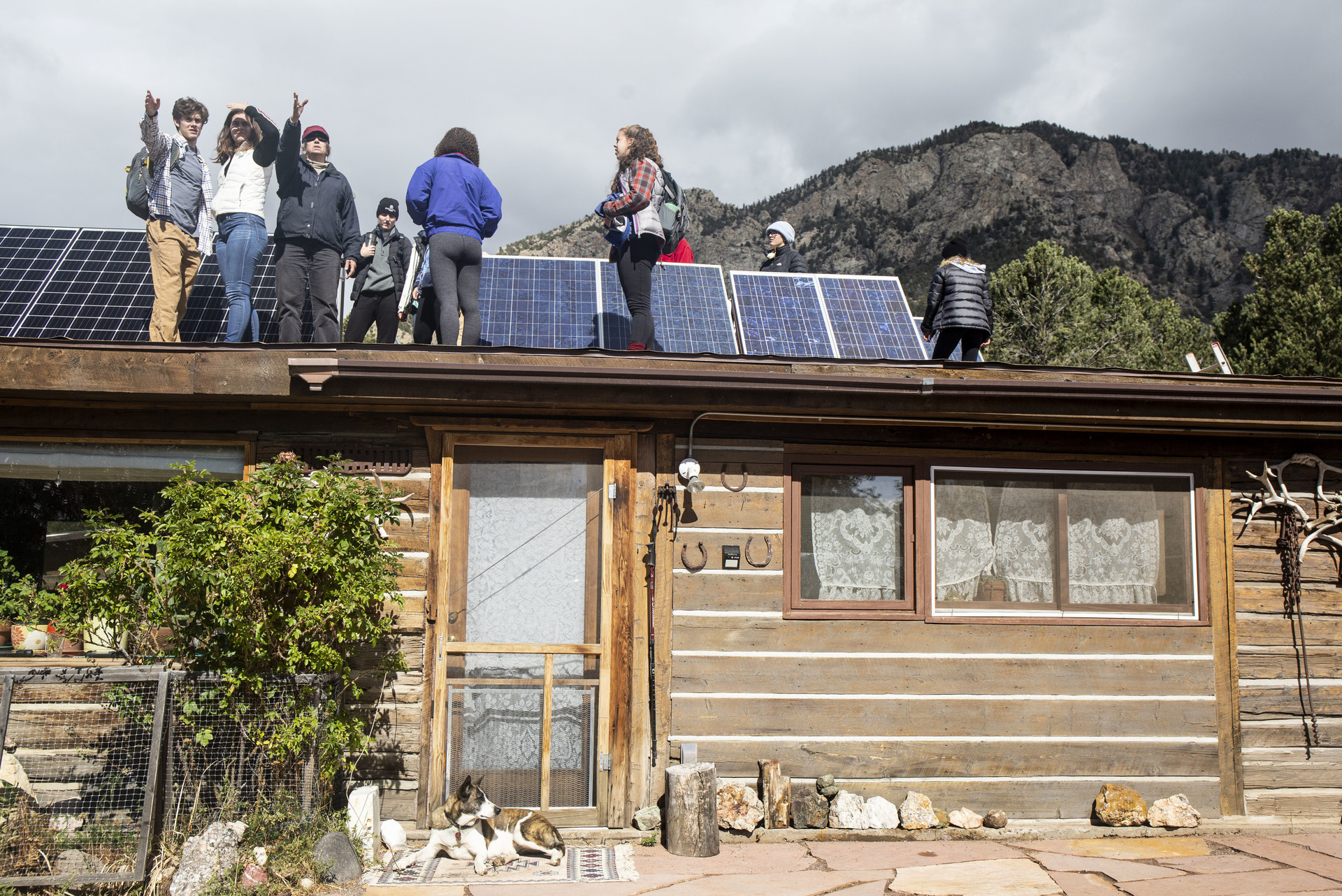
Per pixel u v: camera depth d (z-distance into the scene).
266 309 7.43
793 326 8.12
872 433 5.98
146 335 6.97
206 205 6.73
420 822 5.37
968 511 6.06
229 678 4.54
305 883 4.41
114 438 5.55
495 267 8.48
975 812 5.75
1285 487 6.23
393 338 7.80
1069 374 5.64
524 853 5.00
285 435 5.62
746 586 5.79
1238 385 5.58
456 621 5.57
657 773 5.59
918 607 5.88
